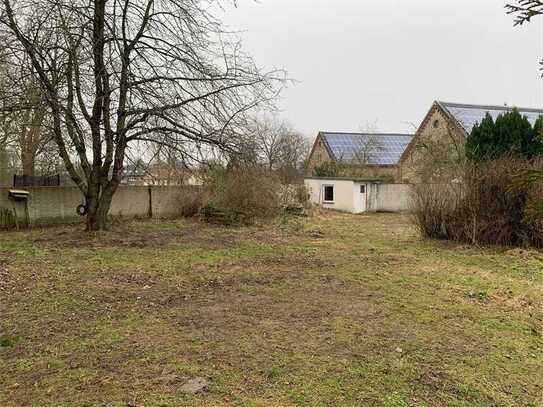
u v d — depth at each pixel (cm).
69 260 816
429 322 514
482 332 489
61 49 987
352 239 1218
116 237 1096
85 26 970
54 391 327
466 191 1150
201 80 1061
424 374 376
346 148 3709
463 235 1153
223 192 1508
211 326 476
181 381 347
